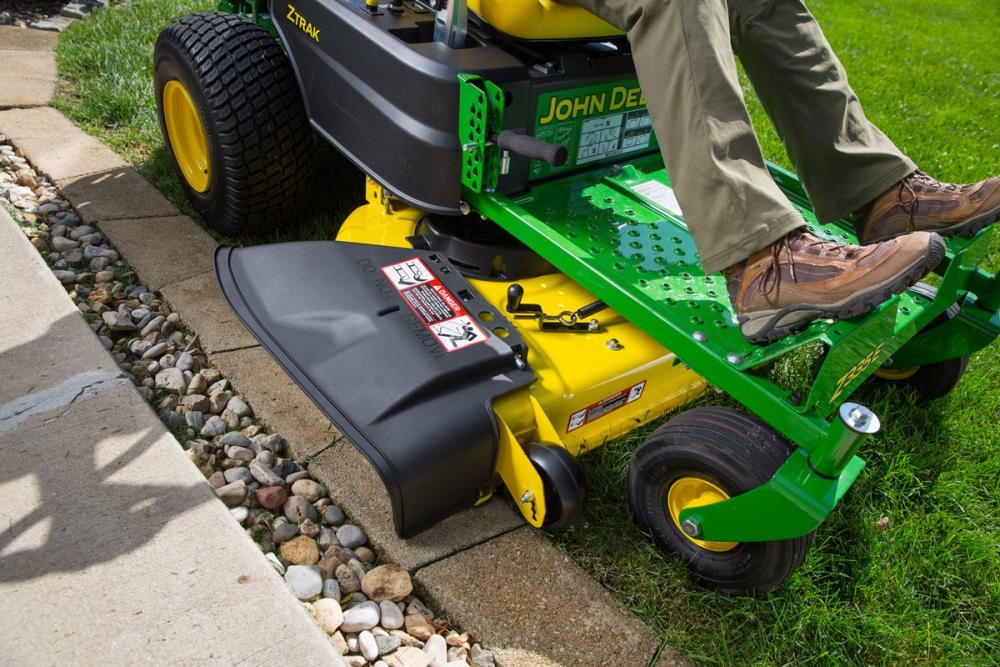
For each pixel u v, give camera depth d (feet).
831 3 28.63
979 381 8.64
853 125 6.60
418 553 5.92
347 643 5.29
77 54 12.55
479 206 6.96
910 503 7.14
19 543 5.25
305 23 7.82
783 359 8.20
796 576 6.14
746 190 5.40
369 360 6.00
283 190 8.73
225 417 6.95
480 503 6.38
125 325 7.70
